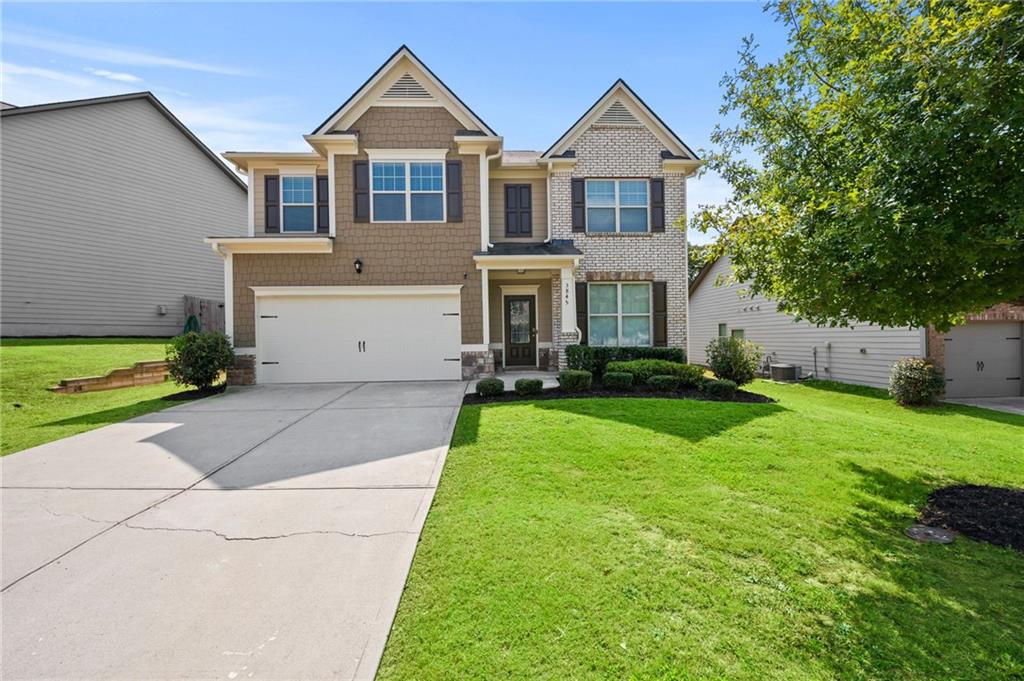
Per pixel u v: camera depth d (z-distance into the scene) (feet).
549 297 44.45
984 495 14.53
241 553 10.94
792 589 9.68
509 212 43.16
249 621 8.59
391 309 37.14
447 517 12.69
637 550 10.98
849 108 12.89
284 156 38.65
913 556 11.07
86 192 51.83
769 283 17.90
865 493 14.49
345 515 12.88
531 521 12.35
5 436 20.85
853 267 13.73
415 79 37.60
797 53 14.82
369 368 36.91
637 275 41.11
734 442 18.93
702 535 11.76
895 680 7.42
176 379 31.42
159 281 58.75
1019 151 10.23
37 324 48.08
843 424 22.12
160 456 18.01
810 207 13.79
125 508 13.41
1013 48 9.96
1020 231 9.95
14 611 8.87
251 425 22.59
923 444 19.53
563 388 30.14
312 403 27.94
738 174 18.06
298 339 36.50
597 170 41.52
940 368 37.86
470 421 22.44
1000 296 12.98
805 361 51.42
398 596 9.29
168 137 59.98
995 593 9.70
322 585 9.66
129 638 8.16
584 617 8.66
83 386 31.89
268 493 14.44
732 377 33.91
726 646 8.02
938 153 10.58
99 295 52.85
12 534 11.87
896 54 11.73
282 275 36.55
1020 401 37.37
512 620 8.57
